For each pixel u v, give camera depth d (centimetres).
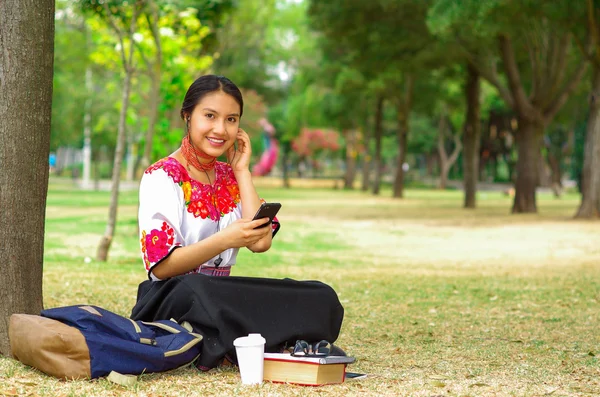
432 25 1920
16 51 453
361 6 2573
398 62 2822
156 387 388
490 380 434
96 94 3600
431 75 3716
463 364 485
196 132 431
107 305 692
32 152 462
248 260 1227
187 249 415
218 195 447
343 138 6931
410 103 4134
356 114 4969
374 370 460
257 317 422
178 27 1479
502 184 7381
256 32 3872
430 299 826
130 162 5009
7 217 457
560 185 5597
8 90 454
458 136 6575
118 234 1612
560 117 3572
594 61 2127
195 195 435
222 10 1541
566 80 2959
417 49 2736
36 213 467
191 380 405
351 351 530
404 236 1817
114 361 394
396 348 542
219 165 459
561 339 592
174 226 422
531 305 789
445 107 5284
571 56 2762
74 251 1278
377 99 4753
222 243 412
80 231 1659
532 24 2489
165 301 423
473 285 951
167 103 1448
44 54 462
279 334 423
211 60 1652
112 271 979
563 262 1271
